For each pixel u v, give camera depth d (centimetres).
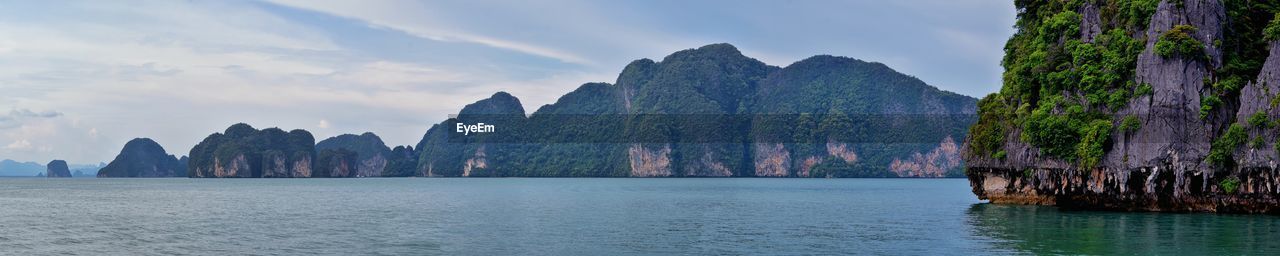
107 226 5438
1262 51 5366
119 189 14538
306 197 10481
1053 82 5862
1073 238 4097
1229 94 5206
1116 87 5494
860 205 7825
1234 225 4484
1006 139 6269
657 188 14575
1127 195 5378
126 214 6706
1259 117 4900
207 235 4769
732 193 11719
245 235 4762
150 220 5978
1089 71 5597
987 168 6488
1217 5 5331
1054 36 6134
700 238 4506
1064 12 6141
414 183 19962
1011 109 6316
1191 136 5122
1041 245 3881
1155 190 5212
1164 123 5162
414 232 4922
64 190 13862
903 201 8612
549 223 5581
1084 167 5469
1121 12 5706
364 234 4794
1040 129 5725
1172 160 5138
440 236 4669
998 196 6494
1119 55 5500
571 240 4444
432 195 11162
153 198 10125
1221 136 5091
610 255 3825
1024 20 6950
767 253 3850
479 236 4662
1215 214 5088
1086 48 5653
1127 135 5300
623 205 8038
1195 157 5091
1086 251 3659
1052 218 5106
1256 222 4612
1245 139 4953
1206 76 5206
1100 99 5522
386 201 9156
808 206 7712
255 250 4044
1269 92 4925
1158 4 5428
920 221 5462
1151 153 5184
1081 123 5566
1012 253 3672
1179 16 5338
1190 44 5156
